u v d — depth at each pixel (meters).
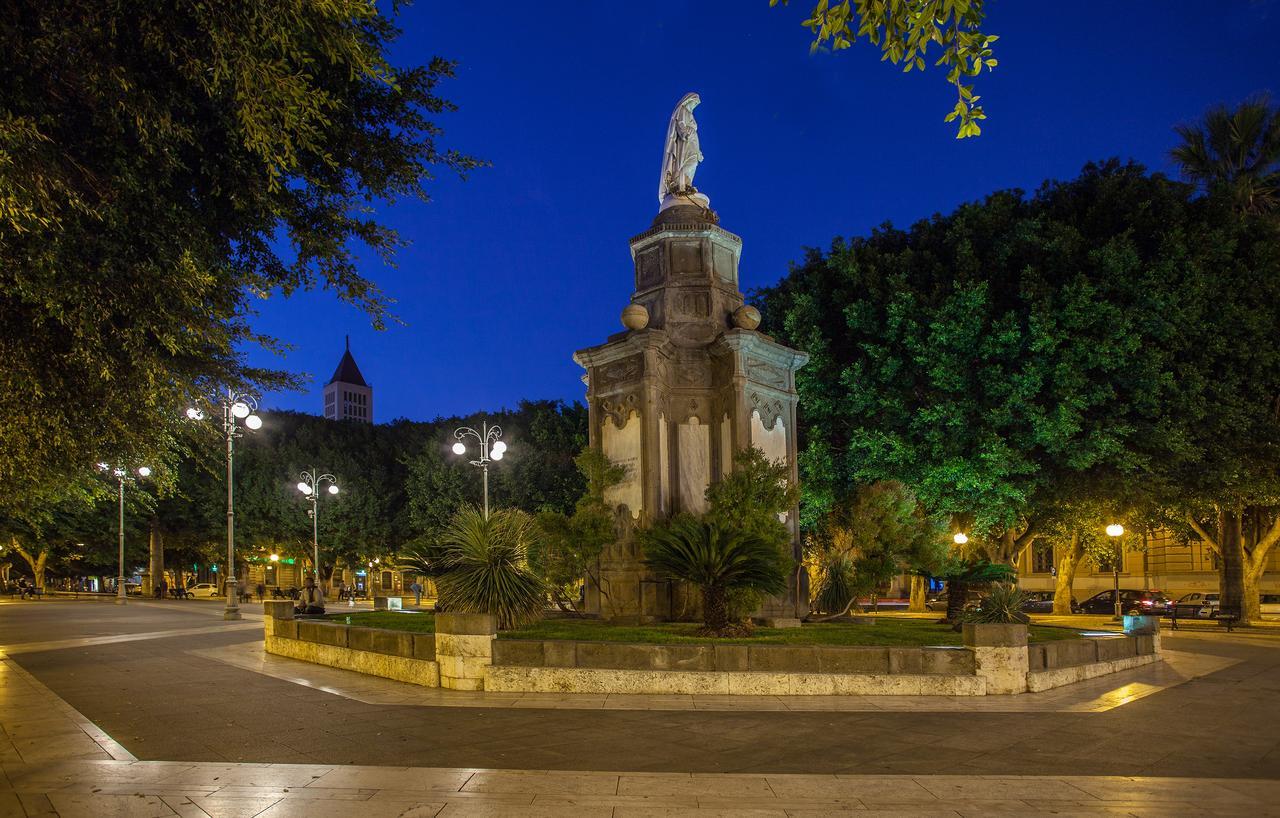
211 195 8.47
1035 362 23.59
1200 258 23.66
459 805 5.87
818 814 5.71
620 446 15.85
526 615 13.31
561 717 9.16
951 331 24.00
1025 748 7.76
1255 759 7.41
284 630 16.28
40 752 7.61
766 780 6.56
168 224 7.54
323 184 9.12
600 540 14.15
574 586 15.57
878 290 26.28
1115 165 26.91
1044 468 24.97
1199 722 9.11
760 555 12.03
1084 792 6.27
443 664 11.38
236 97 6.77
